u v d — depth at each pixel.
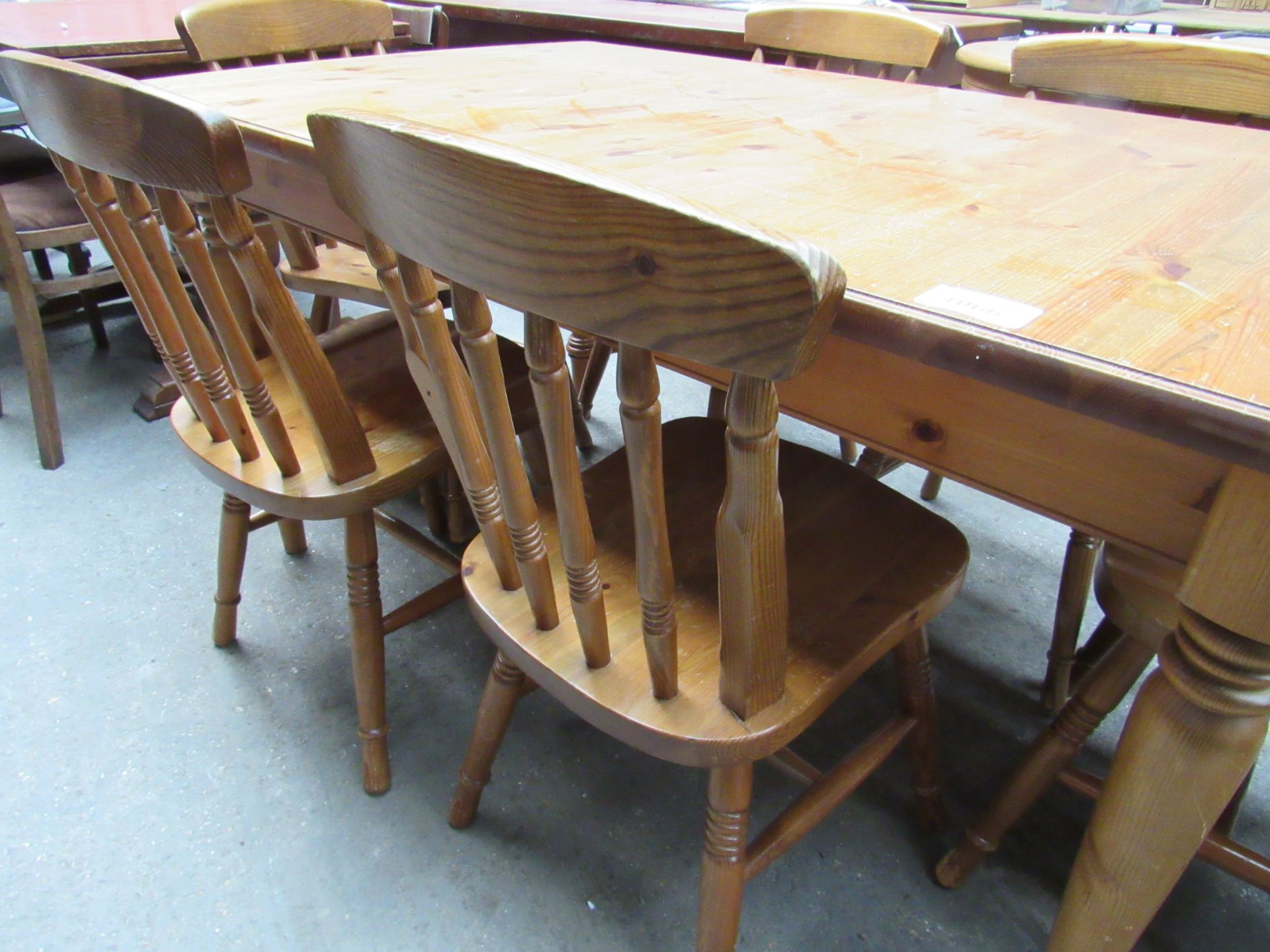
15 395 2.07
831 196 0.77
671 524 0.89
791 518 0.91
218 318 0.83
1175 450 0.52
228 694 1.28
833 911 1.02
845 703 1.30
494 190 0.47
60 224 1.66
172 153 0.68
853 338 0.57
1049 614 1.49
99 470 1.80
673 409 2.12
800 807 0.90
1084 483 0.57
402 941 0.98
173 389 1.99
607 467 0.99
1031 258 0.63
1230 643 0.54
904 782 1.18
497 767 1.19
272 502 0.95
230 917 0.99
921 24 1.47
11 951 0.95
